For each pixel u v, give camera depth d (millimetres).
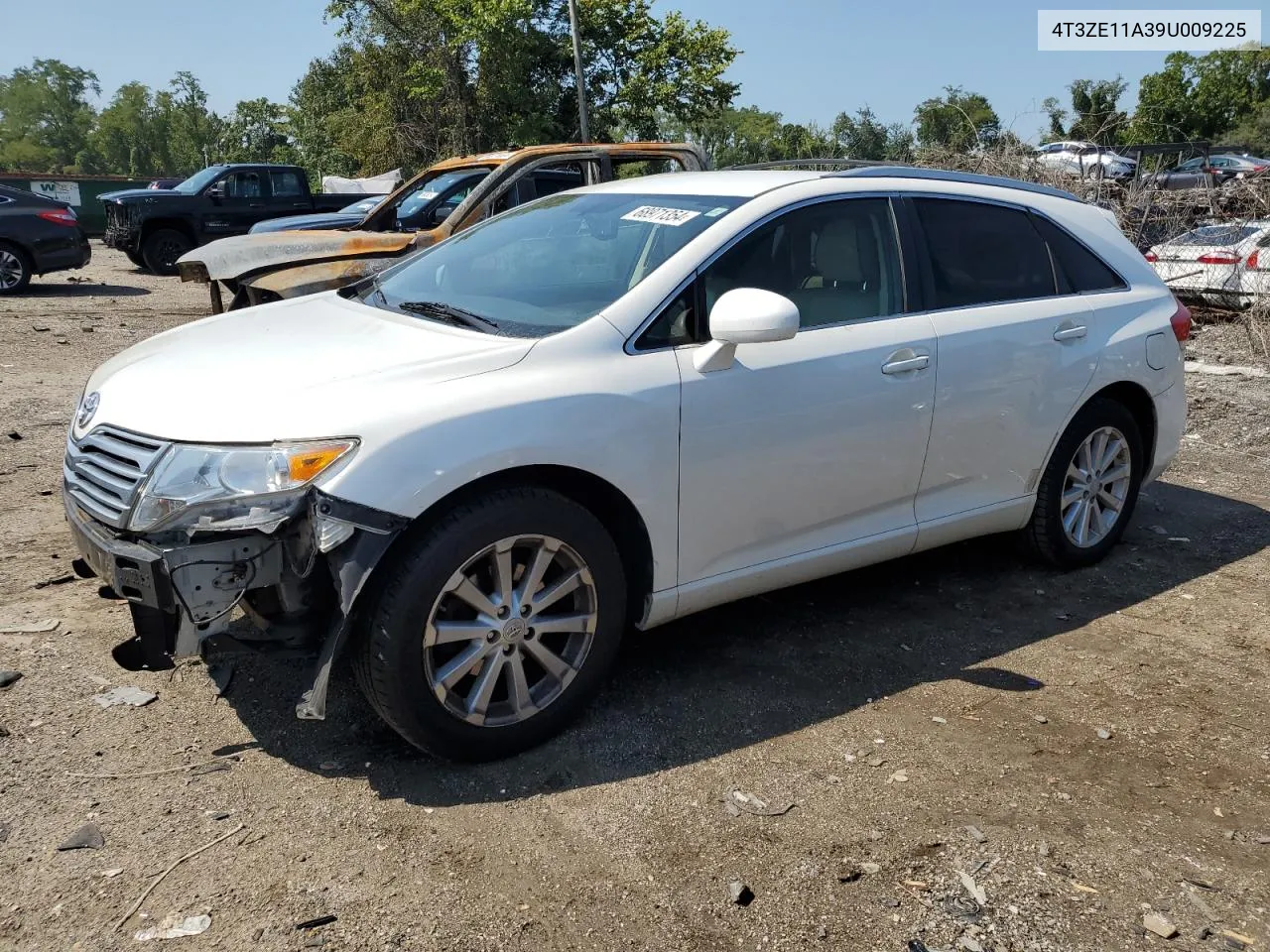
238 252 7758
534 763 3133
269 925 2418
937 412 3963
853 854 2754
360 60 37969
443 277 4047
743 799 2980
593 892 2586
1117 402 4734
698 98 33000
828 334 3697
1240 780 3172
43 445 6309
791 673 3770
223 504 2756
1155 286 4961
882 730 3395
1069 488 4703
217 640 2816
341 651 2914
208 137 111562
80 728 3195
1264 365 9977
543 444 2992
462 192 9055
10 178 34750
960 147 13359
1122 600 4543
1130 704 3623
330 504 2734
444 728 2980
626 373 3225
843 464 3732
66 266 14961
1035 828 2887
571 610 3250
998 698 3637
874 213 3994
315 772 3039
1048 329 4348
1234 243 11867
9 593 4121
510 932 2439
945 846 2795
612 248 3738
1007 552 5074
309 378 3057
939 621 4273
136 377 3314
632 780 3059
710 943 2432
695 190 3943
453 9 32281
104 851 2646
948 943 2447
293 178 18656
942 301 4078
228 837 2725
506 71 32188
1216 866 2760
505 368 3096
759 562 3641
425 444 2824
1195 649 4082
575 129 33688
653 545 3324
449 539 2879
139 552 2756
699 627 4141
